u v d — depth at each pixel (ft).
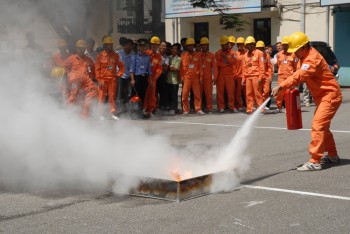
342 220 15.44
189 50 43.45
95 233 14.51
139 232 14.53
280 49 47.03
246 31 89.61
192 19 94.07
